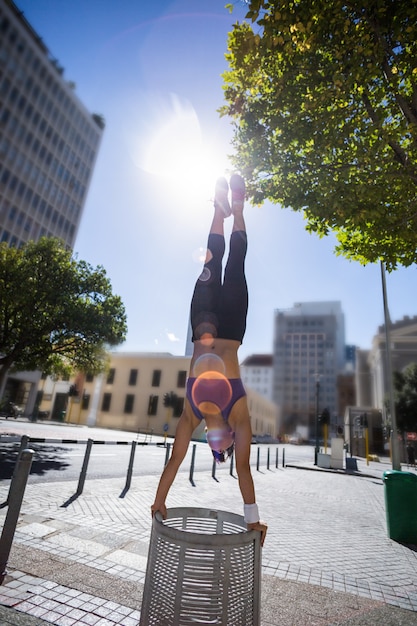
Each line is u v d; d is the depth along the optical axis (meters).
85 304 19.39
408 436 30.12
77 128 62.28
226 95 5.90
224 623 1.59
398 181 5.17
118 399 45.38
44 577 2.96
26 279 18.25
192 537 1.66
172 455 1.93
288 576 3.54
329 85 4.97
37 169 53.97
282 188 5.61
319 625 2.60
